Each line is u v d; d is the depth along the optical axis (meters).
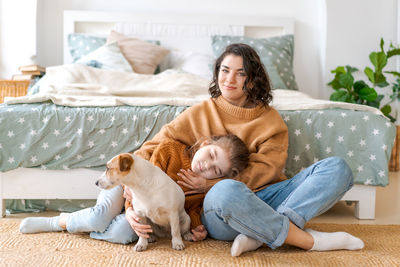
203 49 3.54
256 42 3.32
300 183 1.41
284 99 2.38
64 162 1.75
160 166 1.45
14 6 3.38
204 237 1.40
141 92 2.19
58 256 1.25
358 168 1.82
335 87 3.38
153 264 1.19
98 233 1.42
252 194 1.25
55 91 2.12
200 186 1.42
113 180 1.19
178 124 1.63
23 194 1.76
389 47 3.54
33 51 3.41
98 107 1.82
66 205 1.86
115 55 3.05
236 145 1.43
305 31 3.67
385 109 3.28
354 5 3.50
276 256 1.27
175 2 3.58
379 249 1.36
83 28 3.50
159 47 3.30
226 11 3.61
